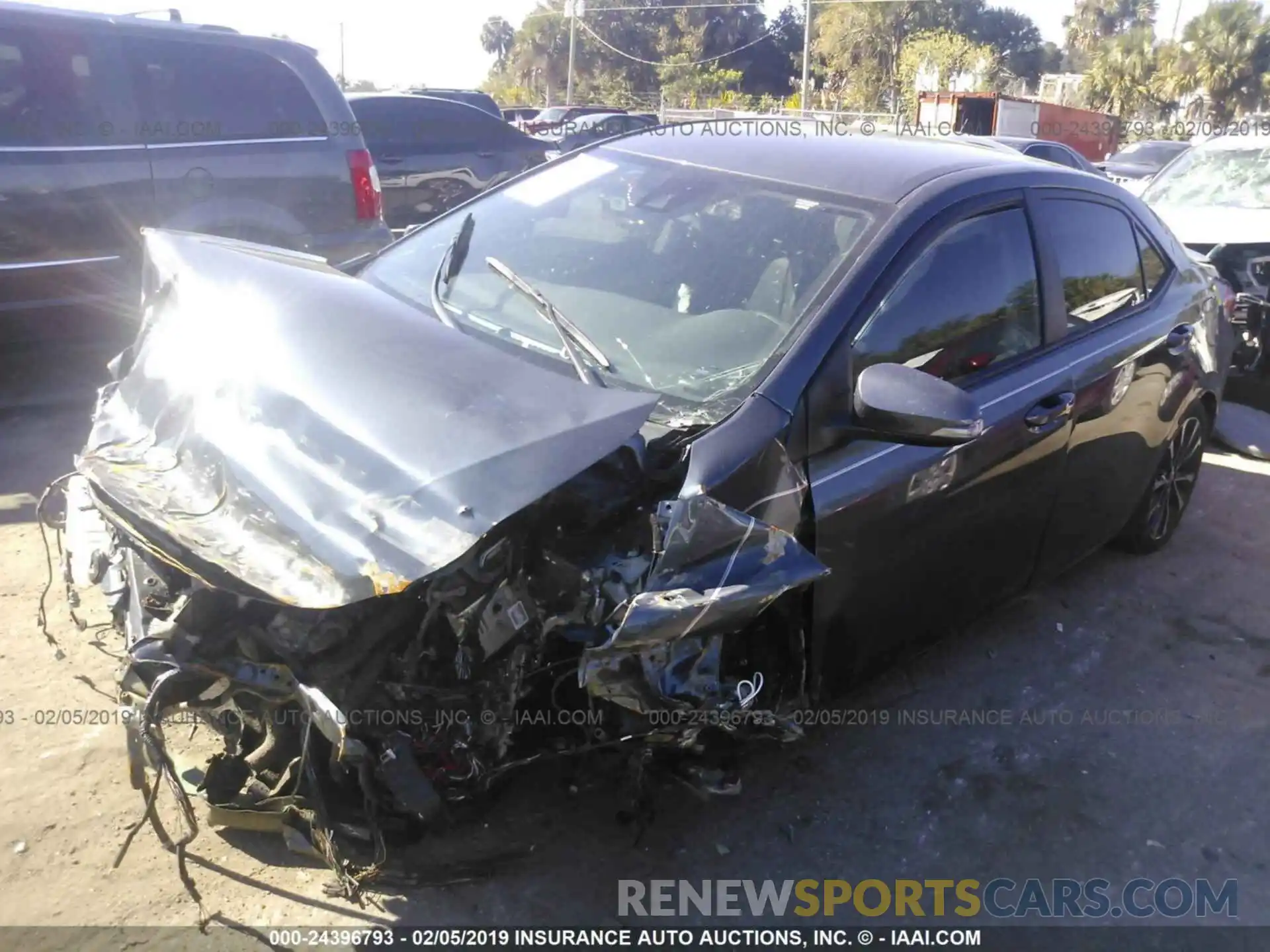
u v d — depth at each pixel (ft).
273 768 8.75
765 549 8.20
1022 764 11.22
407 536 7.41
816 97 151.43
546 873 9.19
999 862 9.92
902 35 158.71
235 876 8.91
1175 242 15.61
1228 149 28.14
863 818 10.28
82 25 18.84
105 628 11.85
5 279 18.28
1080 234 12.81
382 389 8.51
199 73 20.07
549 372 9.00
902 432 8.95
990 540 11.42
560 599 8.09
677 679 7.98
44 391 20.08
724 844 9.77
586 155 13.03
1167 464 15.61
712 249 10.66
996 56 151.74
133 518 7.97
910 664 12.84
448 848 9.23
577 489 8.05
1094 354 12.45
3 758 10.00
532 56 200.34
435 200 39.52
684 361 9.56
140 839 9.22
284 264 11.02
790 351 9.27
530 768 9.15
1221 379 16.15
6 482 15.94
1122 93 153.79
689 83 160.45
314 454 8.23
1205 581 15.62
